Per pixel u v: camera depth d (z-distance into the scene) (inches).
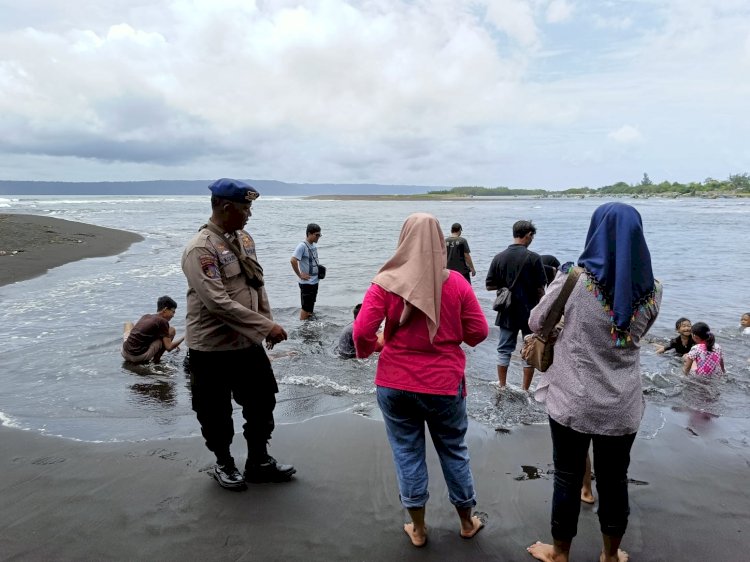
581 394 106.6
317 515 134.7
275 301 444.5
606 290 104.3
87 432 183.6
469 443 178.7
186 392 227.6
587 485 142.1
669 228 1275.8
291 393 226.8
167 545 122.0
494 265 234.5
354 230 1226.6
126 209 2289.6
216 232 139.0
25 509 135.6
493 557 120.0
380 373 121.8
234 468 149.1
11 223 1098.1
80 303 416.5
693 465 163.6
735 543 124.9
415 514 121.0
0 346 296.0
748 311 417.7
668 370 271.6
